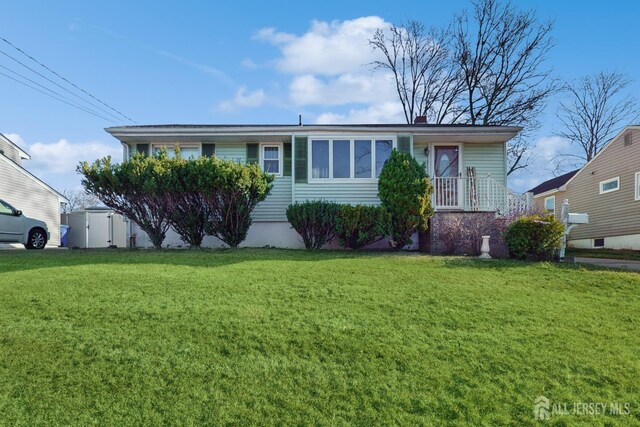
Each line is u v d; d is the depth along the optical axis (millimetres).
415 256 10109
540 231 9633
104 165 10992
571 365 3820
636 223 17188
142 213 11516
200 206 11523
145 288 6070
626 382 3541
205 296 5707
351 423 2996
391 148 13586
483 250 10094
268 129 13477
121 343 4125
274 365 3773
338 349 4094
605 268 8562
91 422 2984
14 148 23562
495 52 27172
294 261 8836
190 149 14359
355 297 5824
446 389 3418
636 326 4852
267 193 12117
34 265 8039
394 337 4383
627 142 17766
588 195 20516
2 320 4688
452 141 14617
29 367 3658
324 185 13461
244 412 3111
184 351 3990
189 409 3137
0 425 2938
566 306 5609
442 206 13555
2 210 13812
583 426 2982
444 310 5301
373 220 11633
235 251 10914
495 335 4480
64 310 5027
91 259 9031
